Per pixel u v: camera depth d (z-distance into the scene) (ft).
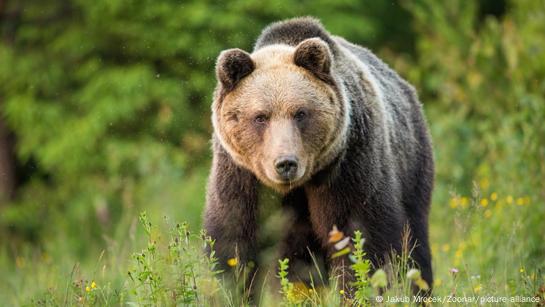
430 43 68.95
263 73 30.25
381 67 36.86
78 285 30.12
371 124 31.30
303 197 31.01
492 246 37.45
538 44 59.72
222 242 30.71
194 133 67.97
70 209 67.05
